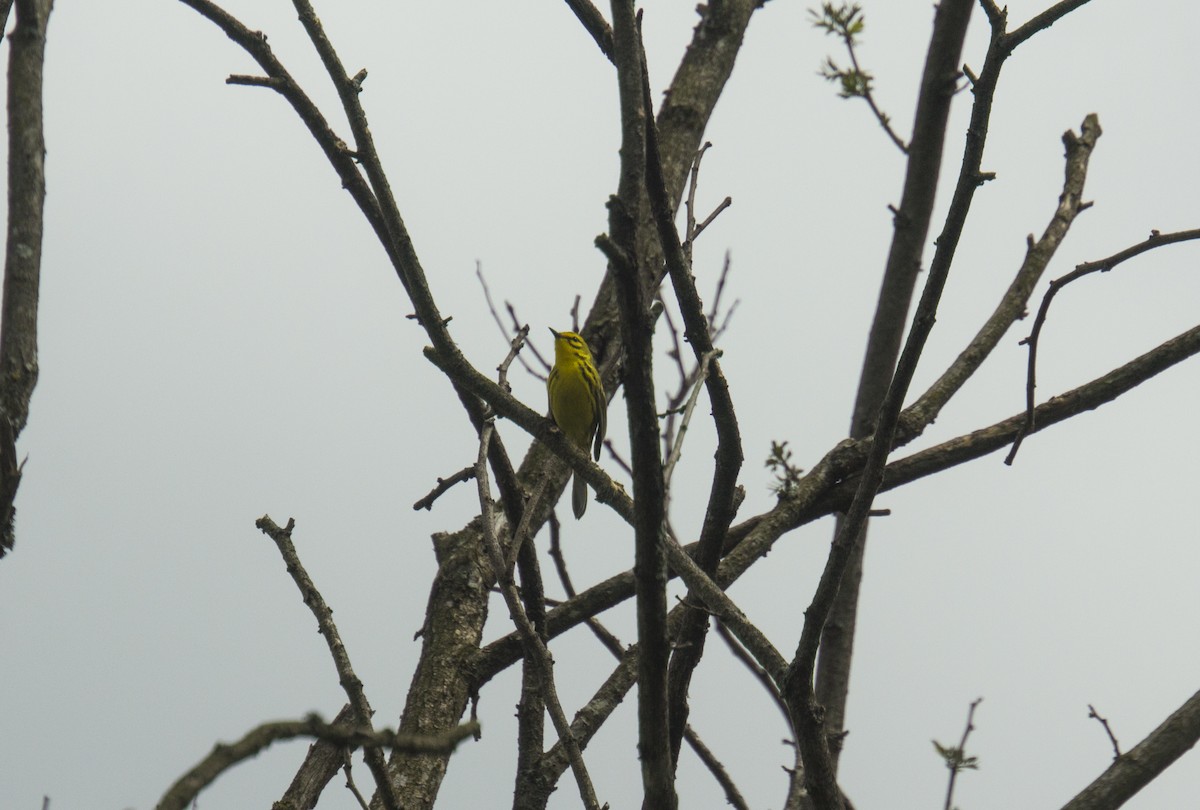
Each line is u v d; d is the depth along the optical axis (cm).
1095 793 961
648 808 754
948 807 1016
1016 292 1272
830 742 1177
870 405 1370
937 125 1406
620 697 1123
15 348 1069
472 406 1088
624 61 708
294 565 947
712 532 919
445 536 1284
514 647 1193
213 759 461
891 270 1397
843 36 1395
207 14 1054
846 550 780
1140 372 1172
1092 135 1393
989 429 1174
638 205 680
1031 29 770
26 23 1186
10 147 1148
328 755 1028
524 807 1065
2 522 980
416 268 936
